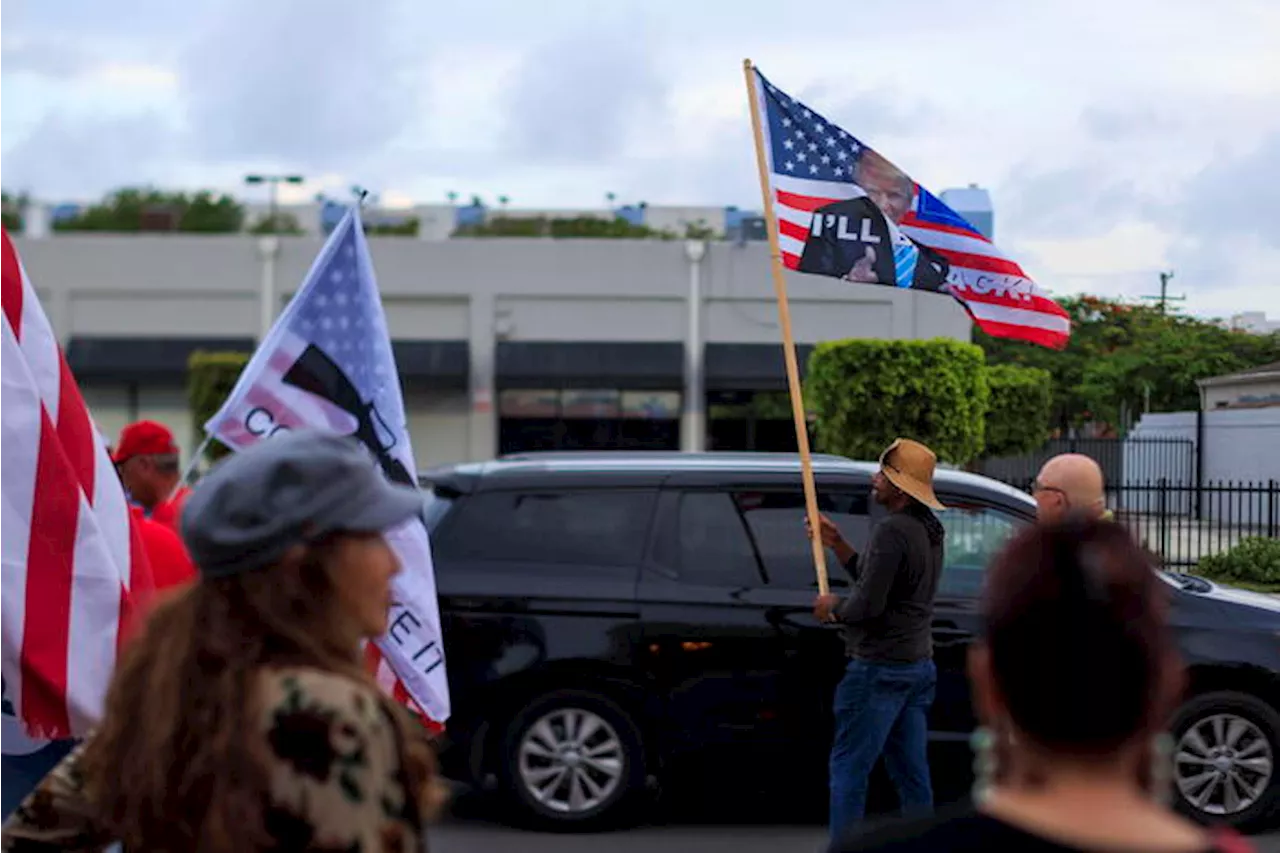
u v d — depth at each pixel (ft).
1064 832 5.44
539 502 25.81
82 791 8.61
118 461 22.81
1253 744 25.05
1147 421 105.81
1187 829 5.56
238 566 7.54
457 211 155.12
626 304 128.98
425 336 130.31
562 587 25.12
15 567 13.92
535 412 130.62
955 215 25.89
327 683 7.26
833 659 24.90
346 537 7.68
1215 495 94.99
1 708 14.93
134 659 7.65
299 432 8.00
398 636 16.60
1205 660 24.85
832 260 25.58
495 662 24.94
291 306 17.92
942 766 24.81
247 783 7.02
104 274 130.93
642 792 25.32
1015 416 98.68
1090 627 5.47
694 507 25.70
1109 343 144.87
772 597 25.08
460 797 27.84
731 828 25.58
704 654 24.95
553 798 25.13
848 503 25.70
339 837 6.99
